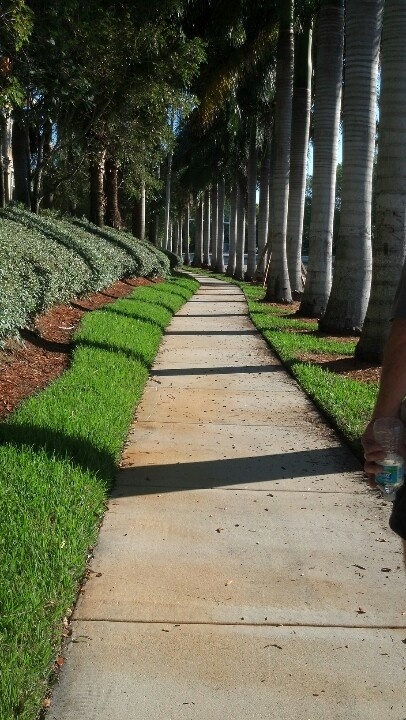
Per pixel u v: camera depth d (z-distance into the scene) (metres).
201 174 40.56
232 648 3.33
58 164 23.70
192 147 38.56
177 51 18.23
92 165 24.20
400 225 10.10
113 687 3.04
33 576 3.58
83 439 5.77
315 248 16.73
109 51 16.64
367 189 13.09
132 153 21.89
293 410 7.79
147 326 13.08
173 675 3.12
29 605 3.32
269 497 5.23
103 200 29.16
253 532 4.62
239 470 5.80
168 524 4.71
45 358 9.44
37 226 15.38
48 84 13.36
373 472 2.41
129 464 5.90
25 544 3.88
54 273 11.62
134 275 22.64
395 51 9.86
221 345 12.45
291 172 21.53
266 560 4.22
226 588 3.88
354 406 7.50
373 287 10.32
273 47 21.97
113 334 11.20
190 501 5.12
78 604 3.66
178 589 3.85
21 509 4.32
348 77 12.52
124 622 3.52
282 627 3.52
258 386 9.05
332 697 3.01
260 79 25.45
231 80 22.31
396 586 3.92
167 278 28.84
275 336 13.02
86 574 3.98
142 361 9.94
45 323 11.38
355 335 13.37
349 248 13.23
